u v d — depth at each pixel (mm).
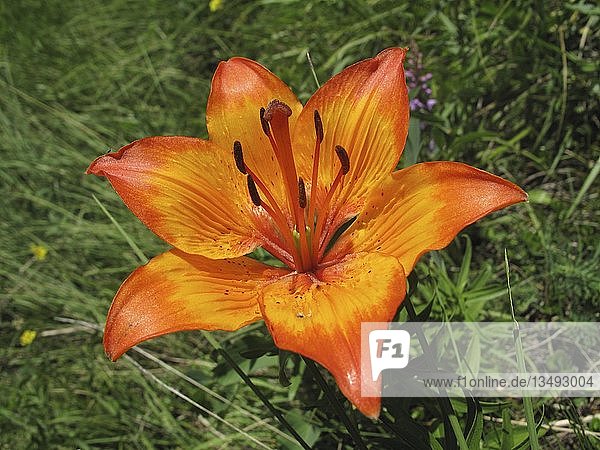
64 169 342
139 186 181
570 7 271
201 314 165
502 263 262
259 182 179
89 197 331
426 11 307
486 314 240
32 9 426
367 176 186
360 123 186
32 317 299
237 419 244
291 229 187
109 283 301
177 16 405
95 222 325
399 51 185
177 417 258
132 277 169
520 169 285
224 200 190
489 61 296
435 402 215
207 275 177
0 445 256
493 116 296
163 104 372
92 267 312
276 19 358
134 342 160
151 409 258
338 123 189
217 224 186
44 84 392
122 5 415
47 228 321
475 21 290
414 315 183
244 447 241
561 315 234
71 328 291
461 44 284
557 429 214
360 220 178
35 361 283
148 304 166
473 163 285
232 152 193
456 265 266
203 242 182
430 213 163
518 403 224
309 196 190
